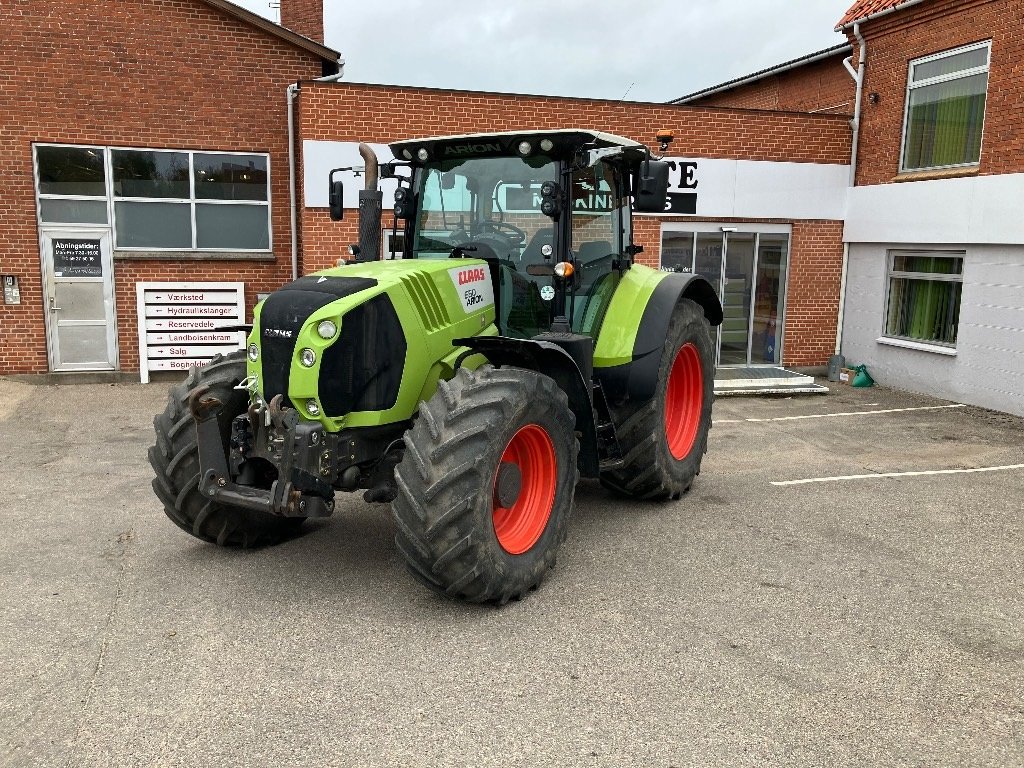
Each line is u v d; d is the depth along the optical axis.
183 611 4.25
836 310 12.66
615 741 3.13
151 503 6.12
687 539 5.41
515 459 4.51
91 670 3.64
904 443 8.40
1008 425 9.30
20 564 4.88
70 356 11.34
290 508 4.01
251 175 11.73
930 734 3.20
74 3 10.70
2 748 3.06
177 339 11.55
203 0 11.04
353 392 4.20
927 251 11.12
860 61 12.02
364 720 3.26
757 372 11.97
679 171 11.60
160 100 11.19
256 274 11.82
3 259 10.93
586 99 11.22
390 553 5.12
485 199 5.21
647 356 5.55
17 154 10.77
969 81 10.36
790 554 5.15
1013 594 4.57
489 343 4.43
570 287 5.09
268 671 3.64
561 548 5.18
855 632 4.07
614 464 5.40
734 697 3.45
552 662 3.73
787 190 12.10
